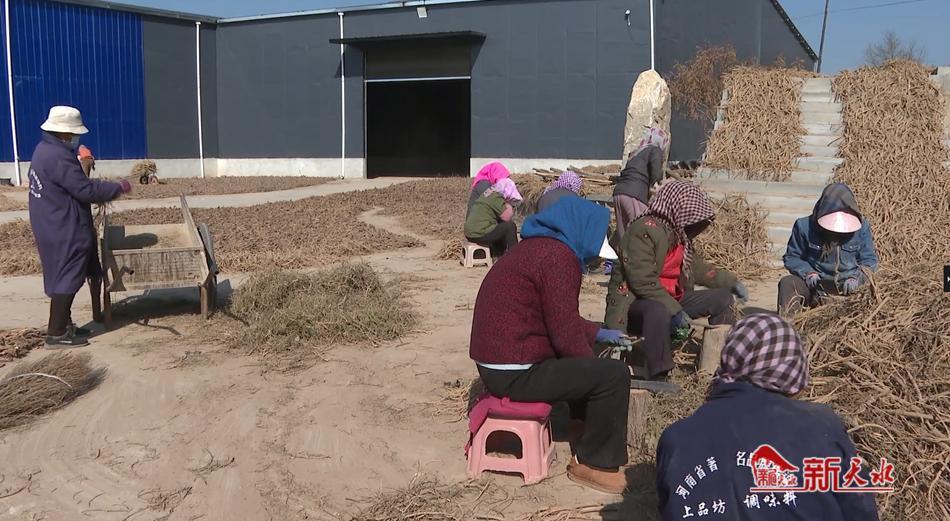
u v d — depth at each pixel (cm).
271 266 1073
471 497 434
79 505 435
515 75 2586
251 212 1744
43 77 2594
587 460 438
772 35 3303
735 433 266
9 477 467
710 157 1245
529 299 432
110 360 662
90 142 2742
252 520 420
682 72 2253
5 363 653
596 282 967
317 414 550
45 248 680
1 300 895
